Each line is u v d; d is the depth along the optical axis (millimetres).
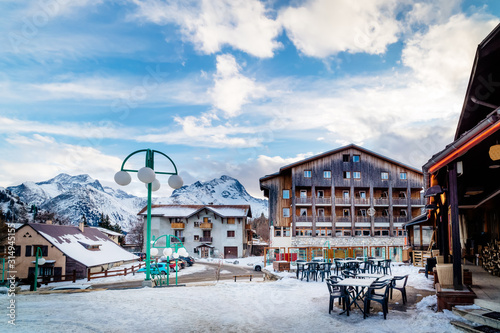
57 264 31516
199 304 9328
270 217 44219
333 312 8172
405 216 44281
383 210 45031
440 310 7645
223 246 55125
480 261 13297
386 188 44406
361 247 29391
